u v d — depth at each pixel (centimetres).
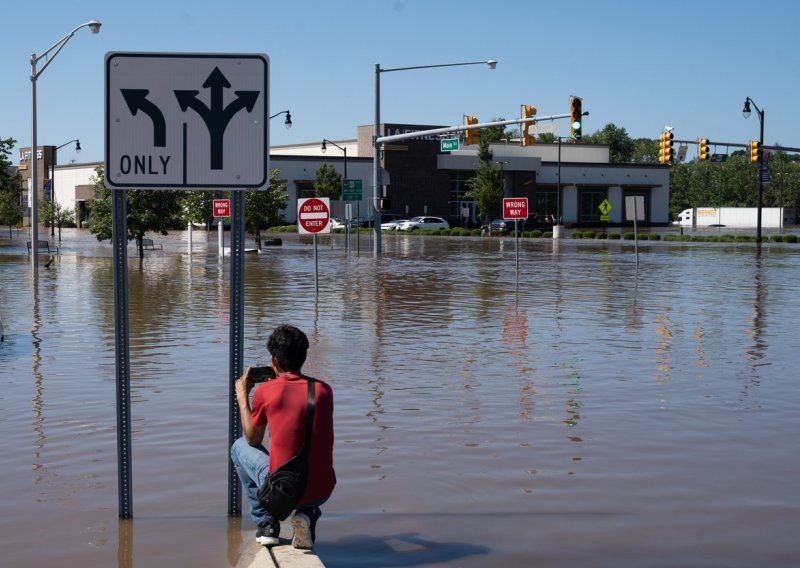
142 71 612
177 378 1154
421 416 947
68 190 10775
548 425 910
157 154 616
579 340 1484
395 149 9562
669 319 1769
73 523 634
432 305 2025
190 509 664
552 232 7181
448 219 9838
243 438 602
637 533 612
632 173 10875
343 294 2286
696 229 9700
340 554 576
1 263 3512
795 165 13575
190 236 4022
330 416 560
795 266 3441
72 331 1582
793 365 1249
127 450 636
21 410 973
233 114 619
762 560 566
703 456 798
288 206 9394
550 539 602
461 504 673
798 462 782
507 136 13838
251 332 1571
